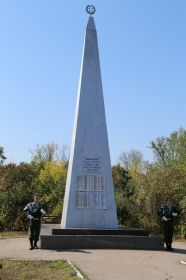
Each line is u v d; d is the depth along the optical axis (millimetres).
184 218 24156
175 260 13609
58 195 32688
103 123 18750
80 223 17844
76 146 18344
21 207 27578
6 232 25188
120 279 10383
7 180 29281
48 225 23078
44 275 10883
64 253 14727
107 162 18531
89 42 19250
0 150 34250
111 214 18188
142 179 28406
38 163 49781
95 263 12625
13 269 11656
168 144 42969
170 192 26000
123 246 16438
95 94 18906
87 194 18109
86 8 19625
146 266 12344
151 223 26938
